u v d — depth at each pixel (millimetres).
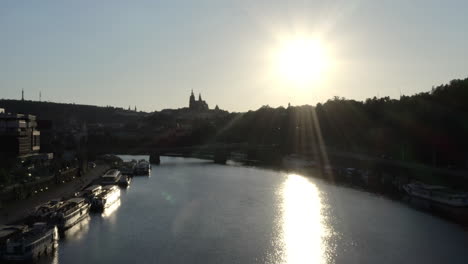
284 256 111125
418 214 152625
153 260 107250
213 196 190000
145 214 154750
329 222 142500
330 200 178750
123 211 159625
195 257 109688
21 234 106375
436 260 107750
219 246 118188
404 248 116125
